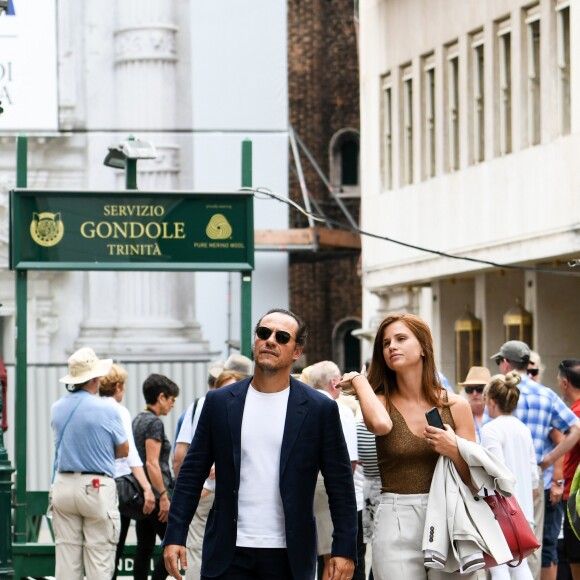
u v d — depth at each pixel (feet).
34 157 239.91
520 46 187.73
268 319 62.18
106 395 100.17
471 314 211.61
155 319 239.71
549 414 95.55
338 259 328.29
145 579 103.76
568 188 175.01
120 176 241.14
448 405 64.34
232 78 241.35
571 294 190.60
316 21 331.36
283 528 61.36
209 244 113.70
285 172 249.96
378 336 65.05
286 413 61.77
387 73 228.22
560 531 100.78
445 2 208.33
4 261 242.17
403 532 63.26
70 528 92.89
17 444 108.27
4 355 241.55
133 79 239.30
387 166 230.07
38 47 237.25
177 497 62.59
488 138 196.13
